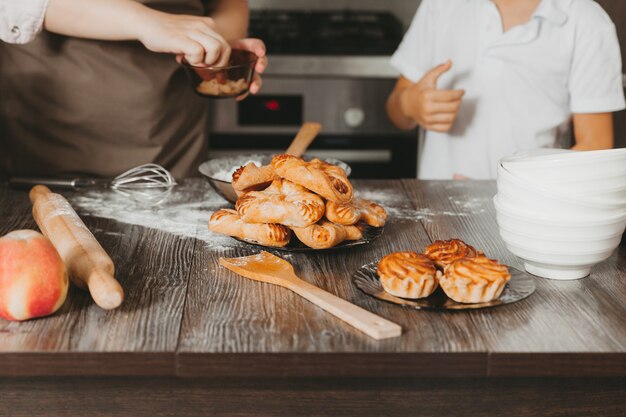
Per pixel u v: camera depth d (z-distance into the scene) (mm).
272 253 1257
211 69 1603
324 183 1212
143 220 1418
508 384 1021
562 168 1102
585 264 1146
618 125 2443
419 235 1363
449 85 2150
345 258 1245
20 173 1890
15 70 1811
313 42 2881
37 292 1000
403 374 955
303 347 956
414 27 2246
